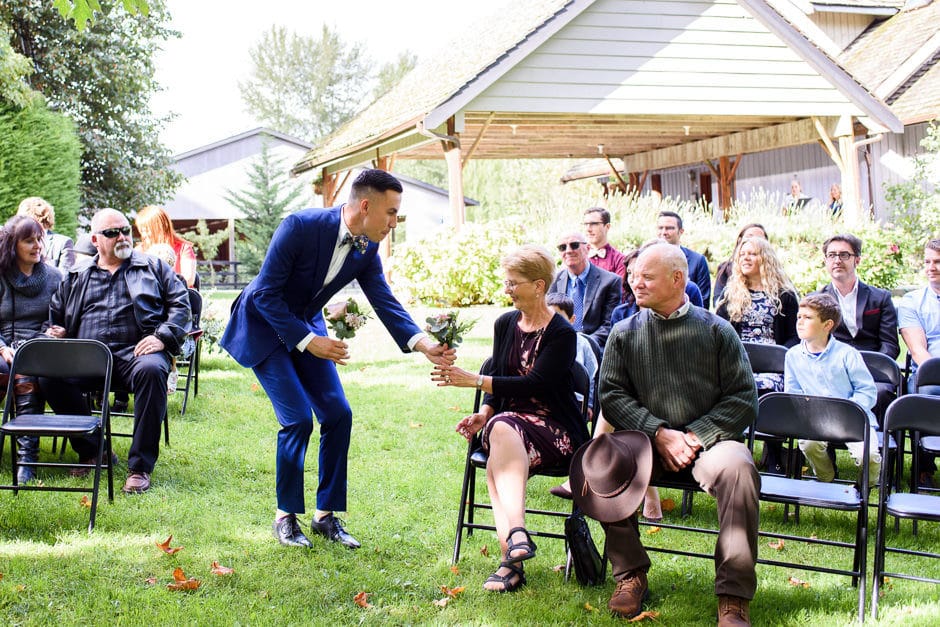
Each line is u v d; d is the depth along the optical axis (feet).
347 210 15.44
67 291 19.92
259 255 115.65
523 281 15.08
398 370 32.65
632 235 51.11
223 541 15.75
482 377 14.92
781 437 16.42
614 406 14.20
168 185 81.92
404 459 21.48
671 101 52.13
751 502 12.73
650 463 13.24
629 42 51.19
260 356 15.55
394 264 52.24
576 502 13.58
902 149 64.90
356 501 18.25
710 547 16.19
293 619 12.84
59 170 55.83
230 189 121.29
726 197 70.03
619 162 86.94
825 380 18.17
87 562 14.44
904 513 13.12
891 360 19.94
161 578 14.06
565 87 50.14
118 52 75.31
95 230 19.72
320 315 16.58
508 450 14.21
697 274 24.39
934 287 21.35
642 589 13.33
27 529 15.92
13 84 52.80
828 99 54.39
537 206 58.90
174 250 26.61
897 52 71.36
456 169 48.60
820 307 18.15
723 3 52.54
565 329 15.02
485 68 47.60
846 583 14.48
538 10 55.06
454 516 17.56
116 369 19.20
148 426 18.44
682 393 14.05
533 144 72.02
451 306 49.73
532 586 14.20
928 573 14.93
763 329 21.47
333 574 14.47
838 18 80.74
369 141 54.70
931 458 19.36
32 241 20.26
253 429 23.71
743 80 53.16
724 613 12.48
